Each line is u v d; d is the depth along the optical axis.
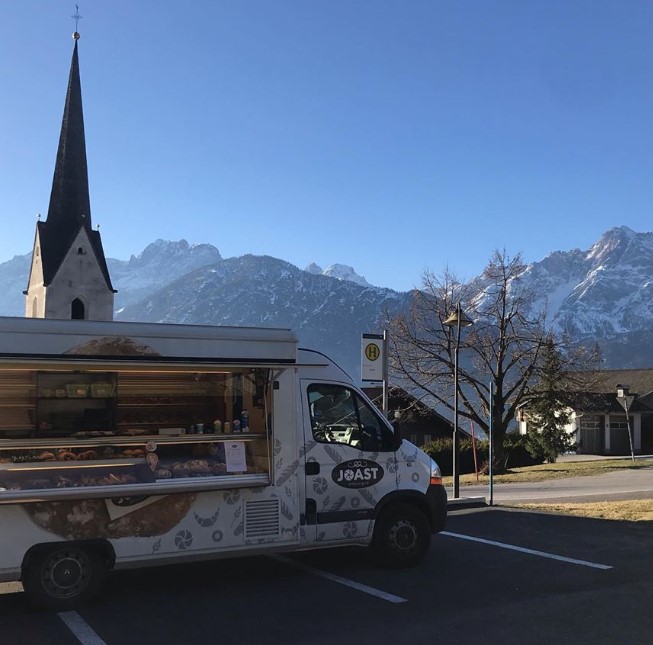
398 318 34.19
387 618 6.64
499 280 33.78
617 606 6.92
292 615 6.78
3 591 7.93
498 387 33.62
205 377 8.80
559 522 12.14
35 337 7.05
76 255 40.34
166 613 6.88
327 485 8.27
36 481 6.93
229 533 7.68
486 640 5.99
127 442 7.61
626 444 58.34
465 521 12.38
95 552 7.15
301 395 8.34
